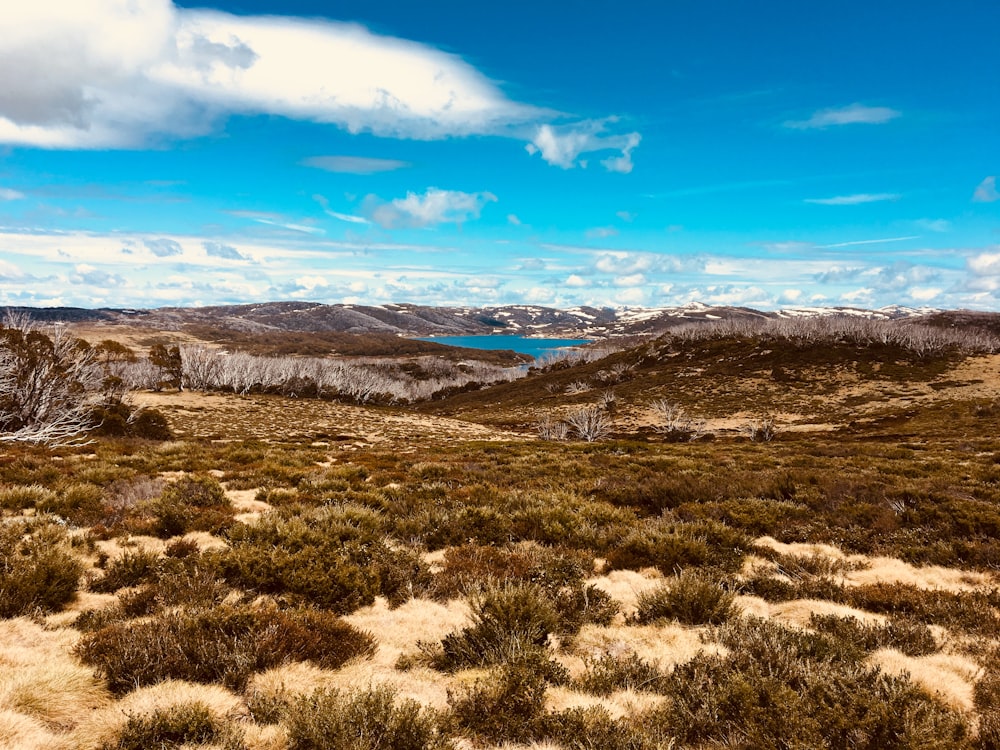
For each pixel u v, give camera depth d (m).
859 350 103.62
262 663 4.65
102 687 4.12
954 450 31.56
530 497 11.98
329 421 59.81
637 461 21.66
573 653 5.50
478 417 91.19
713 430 66.31
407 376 174.12
